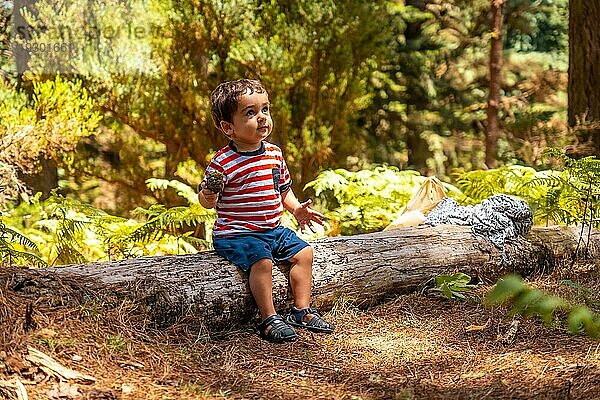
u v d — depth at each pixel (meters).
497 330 4.72
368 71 11.56
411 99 15.29
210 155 10.89
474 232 5.93
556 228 6.54
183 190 8.39
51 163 11.09
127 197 11.98
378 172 8.83
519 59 15.39
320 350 4.43
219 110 4.66
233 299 4.53
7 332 3.54
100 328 3.92
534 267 6.07
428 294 5.46
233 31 10.36
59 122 9.13
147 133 10.86
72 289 4.11
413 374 4.05
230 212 4.73
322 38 10.61
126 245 6.51
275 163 4.83
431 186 6.59
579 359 4.09
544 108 15.10
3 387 3.22
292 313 4.77
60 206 6.73
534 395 3.60
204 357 4.12
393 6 13.58
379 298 5.29
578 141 8.70
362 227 8.47
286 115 10.67
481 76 15.32
